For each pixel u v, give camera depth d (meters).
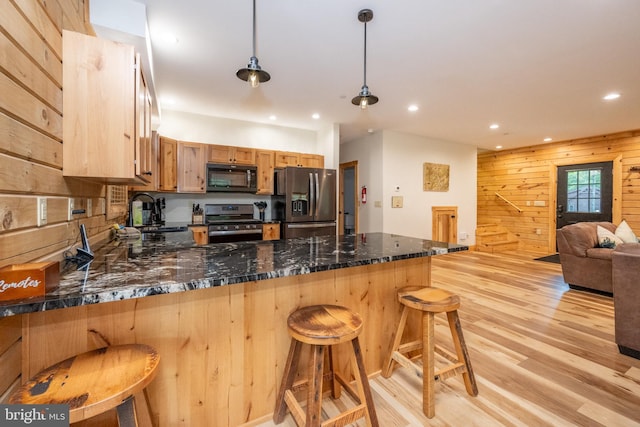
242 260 1.50
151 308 1.25
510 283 4.04
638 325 2.12
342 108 4.06
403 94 3.54
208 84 3.25
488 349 2.27
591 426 1.50
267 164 4.58
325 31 2.26
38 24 1.21
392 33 2.29
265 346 1.51
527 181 6.81
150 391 1.26
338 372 1.75
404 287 1.90
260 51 2.56
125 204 3.21
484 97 3.63
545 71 2.92
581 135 5.64
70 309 1.12
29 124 1.14
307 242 2.21
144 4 1.97
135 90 1.57
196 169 4.06
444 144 6.20
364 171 5.88
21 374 1.06
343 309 1.50
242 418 1.46
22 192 1.09
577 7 1.98
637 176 5.24
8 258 1.00
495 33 2.29
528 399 1.71
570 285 3.82
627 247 2.43
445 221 6.23
